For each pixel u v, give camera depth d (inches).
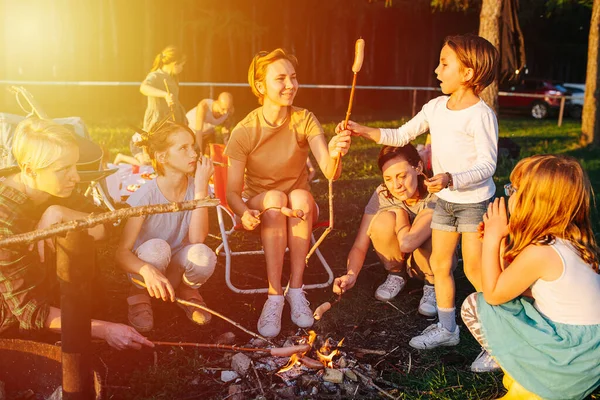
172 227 148.8
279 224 149.6
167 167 144.4
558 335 107.0
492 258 113.3
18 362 115.4
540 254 106.7
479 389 127.1
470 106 135.3
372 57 981.2
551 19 1026.1
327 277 188.7
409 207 167.0
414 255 164.6
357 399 122.7
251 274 188.1
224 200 167.3
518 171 110.2
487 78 134.4
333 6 912.9
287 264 198.2
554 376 106.9
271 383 126.6
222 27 839.1
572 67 1137.4
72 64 815.7
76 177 119.8
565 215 105.9
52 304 129.0
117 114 722.2
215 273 187.8
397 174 156.4
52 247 125.3
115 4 819.4
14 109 679.1
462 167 136.3
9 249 116.3
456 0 555.2
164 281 134.5
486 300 113.3
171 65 284.0
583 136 491.8
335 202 274.1
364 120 745.6
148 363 134.6
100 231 131.0
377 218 166.2
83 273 98.5
